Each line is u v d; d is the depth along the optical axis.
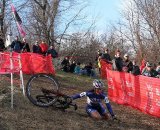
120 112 11.15
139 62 36.09
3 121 7.96
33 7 30.39
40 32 30.19
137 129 9.26
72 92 14.37
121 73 12.66
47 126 8.18
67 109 10.22
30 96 9.52
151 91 10.86
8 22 28.66
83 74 22.38
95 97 9.69
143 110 11.21
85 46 33.88
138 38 36.62
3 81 13.04
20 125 7.95
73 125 8.55
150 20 34.69
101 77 21.67
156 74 15.77
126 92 12.37
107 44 42.34
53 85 10.33
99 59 21.83
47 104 9.51
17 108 9.06
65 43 32.28
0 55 10.80
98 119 9.57
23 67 16.09
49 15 29.95
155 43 34.97
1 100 9.38
